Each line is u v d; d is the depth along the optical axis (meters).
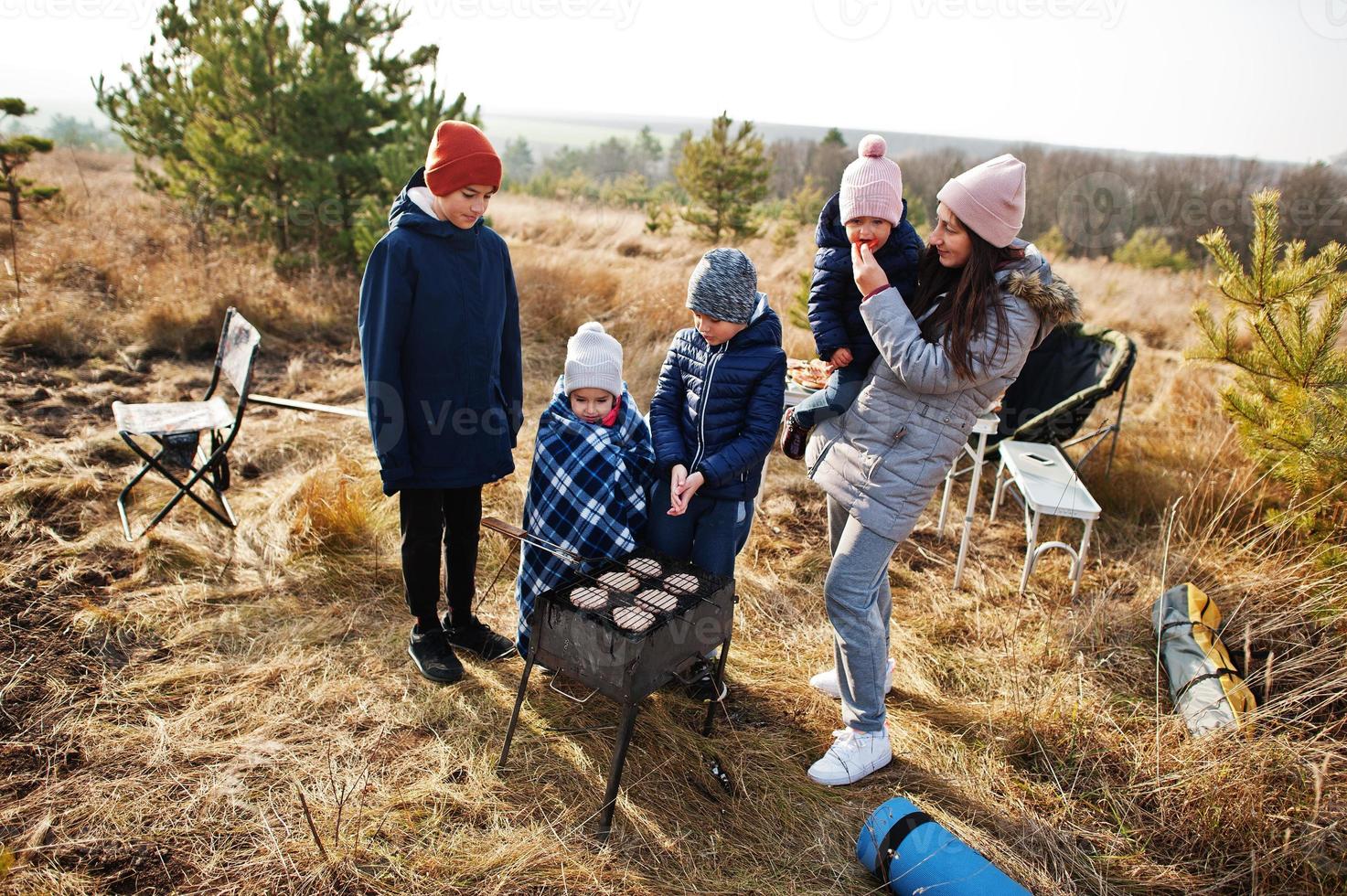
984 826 2.45
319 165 8.02
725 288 2.42
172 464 3.81
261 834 2.23
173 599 3.25
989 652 3.34
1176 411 5.89
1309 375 3.55
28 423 4.64
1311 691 2.85
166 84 9.33
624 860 2.24
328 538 3.71
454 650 3.11
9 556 3.38
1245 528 4.07
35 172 11.16
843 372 2.55
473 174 2.44
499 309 2.77
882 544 2.39
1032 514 3.94
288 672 2.91
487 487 4.33
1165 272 16.25
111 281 7.04
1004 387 2.27
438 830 2.29
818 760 2.67
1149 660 3.24
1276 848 2.28
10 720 2.54
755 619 3.49
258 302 6.84
